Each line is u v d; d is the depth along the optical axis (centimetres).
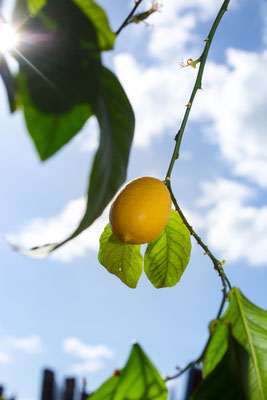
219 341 54
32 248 48
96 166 46
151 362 52
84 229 45
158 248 71
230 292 56
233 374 53
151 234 64
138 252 72
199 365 54
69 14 49
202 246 65
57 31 49
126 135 51
